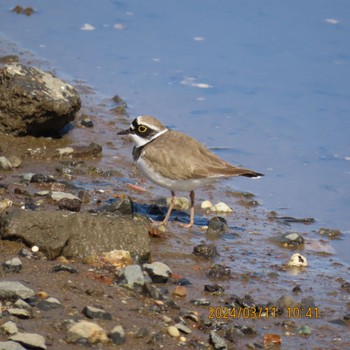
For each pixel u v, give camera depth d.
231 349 10.12
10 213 11.79
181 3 24.25
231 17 23.39
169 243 13.08
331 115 18.73
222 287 11.66
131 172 15.68
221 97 19.41
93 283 10.83
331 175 16.41
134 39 22.03
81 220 11.76
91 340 9.30
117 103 18.88
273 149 17.28
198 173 13.30
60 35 22.05
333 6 24.09
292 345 10.45
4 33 21.95
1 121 16.16
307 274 12.68
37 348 8.88
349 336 10.84
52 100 16.03
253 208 15.05
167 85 19.91
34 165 15.31
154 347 9.54
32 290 10.11
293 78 20.33
